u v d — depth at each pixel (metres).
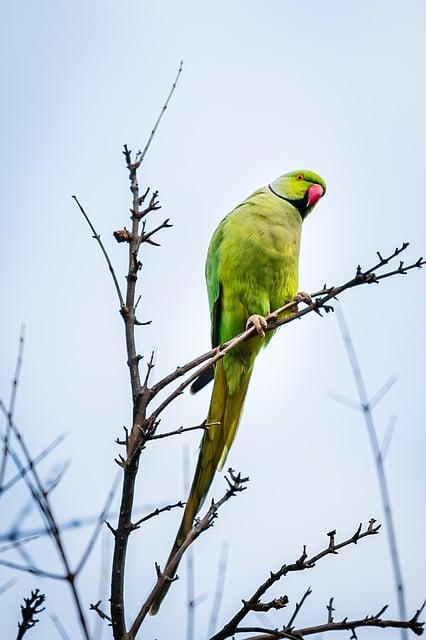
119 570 5.72
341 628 5.66
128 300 6.57
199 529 5.71
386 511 5.19
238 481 5.82
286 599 5.82
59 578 4.33
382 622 5.61
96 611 5.64
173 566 5.62
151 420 6.02
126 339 6.46
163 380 6.41
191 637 5.25
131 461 5.85
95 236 6.63
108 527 5.79
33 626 4.98
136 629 5.46
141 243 6.69
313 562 5.82
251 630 5.76
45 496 4.37
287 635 5.67
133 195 6.82
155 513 5.90
